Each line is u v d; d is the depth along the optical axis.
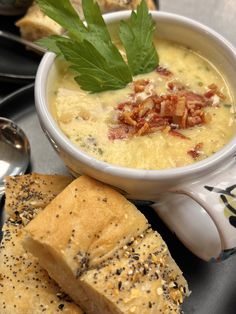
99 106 0.21
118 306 0.17
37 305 0.19
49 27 0.28
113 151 0.20
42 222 0.18
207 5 0.32
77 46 0.20
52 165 0.24
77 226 0.18
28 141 0.24
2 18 0.31
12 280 0.19
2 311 0.18
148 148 0.20
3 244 0.20
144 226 0.19
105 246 0.18
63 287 0.19
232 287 0.20
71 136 0.20
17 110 0.25
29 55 0.29
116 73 0.22
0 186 0.22
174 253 0.21
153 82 0.22
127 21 0.23
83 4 0.21
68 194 0.19
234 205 0.18
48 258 0.19
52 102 0.21
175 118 0.21
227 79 0.22
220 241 0.18
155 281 0.18
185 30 0.23
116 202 0.19
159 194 0.20
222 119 0.21
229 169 0.19
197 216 0.19
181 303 0.19
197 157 0.20
